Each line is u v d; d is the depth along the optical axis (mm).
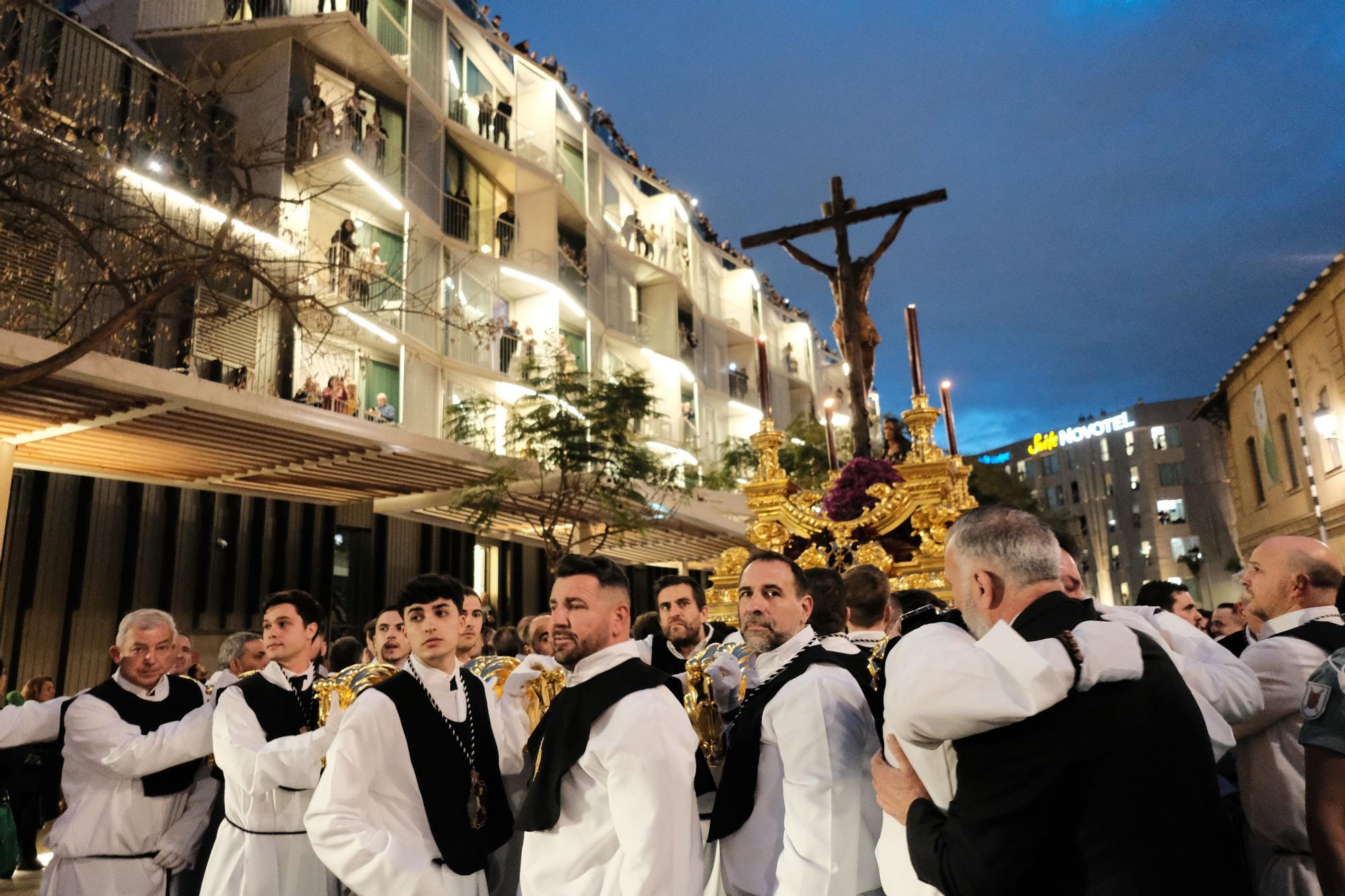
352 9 18359
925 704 1884
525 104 24219
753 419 32125
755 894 3068
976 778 1871
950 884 1875
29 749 6570
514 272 21266
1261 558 3250
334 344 17453
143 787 4094
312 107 16359
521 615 23375
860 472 7238
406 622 3369
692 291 30344
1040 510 28547
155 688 4371
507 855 3666
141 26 16609
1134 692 1860
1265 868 3047
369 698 3115
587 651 3018
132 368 8141
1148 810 1767
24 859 7812
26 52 13227
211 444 10422
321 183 16625
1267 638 3201
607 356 25688
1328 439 21391
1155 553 57562
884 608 4031
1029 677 1800
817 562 6762
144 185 13266
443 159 20016
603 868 2758
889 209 9227
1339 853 2088
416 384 18844
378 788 3035
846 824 2811
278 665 3963
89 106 13289
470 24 21594
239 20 16250
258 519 17094
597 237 25172
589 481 14227
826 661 3168
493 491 13297
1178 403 58812
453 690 3361
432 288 19172
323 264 10492
